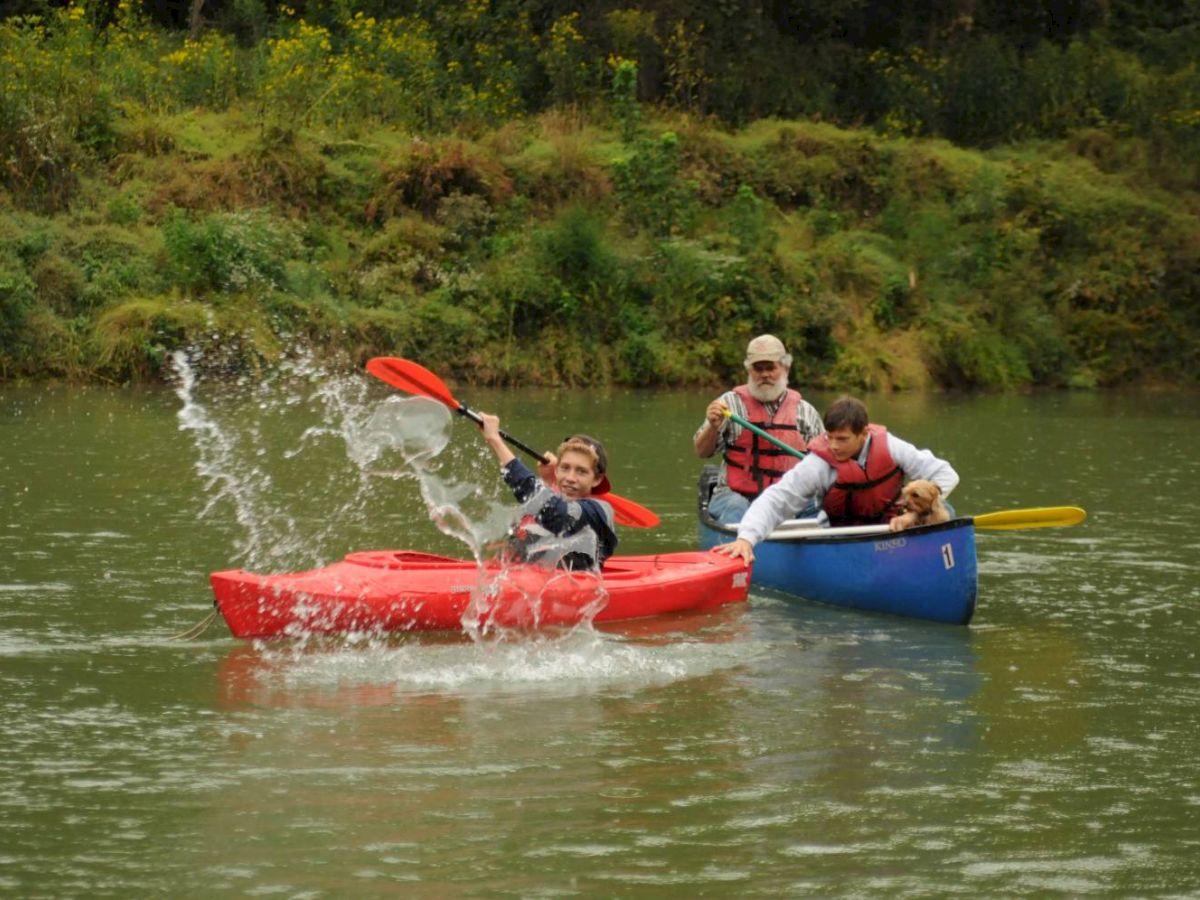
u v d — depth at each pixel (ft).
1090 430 94.89
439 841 23.90
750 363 49.49
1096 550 51.62
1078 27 176.45
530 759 27.89
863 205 144.66
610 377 118.62
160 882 22.31
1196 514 59.47
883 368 127.24
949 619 40.19
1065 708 31.91
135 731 29.27
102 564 44.93
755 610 42.06
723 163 139.85
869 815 25.31
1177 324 142.82
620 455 75.10
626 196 129.59
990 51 161.79
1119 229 146.10
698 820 24.95
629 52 145.59
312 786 26.30
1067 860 23.57
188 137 121.49
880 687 33.42
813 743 29.22
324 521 53.57
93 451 69.87
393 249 119.14
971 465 74.90
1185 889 22.57
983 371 131.54
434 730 29.58
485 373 114.93
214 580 36.27
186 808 25.21
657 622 40.11
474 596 37.68
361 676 33.50
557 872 22.76
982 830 24.75
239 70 129.80
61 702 31.09
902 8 171.53
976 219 143.84
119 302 106.93
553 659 35.40
